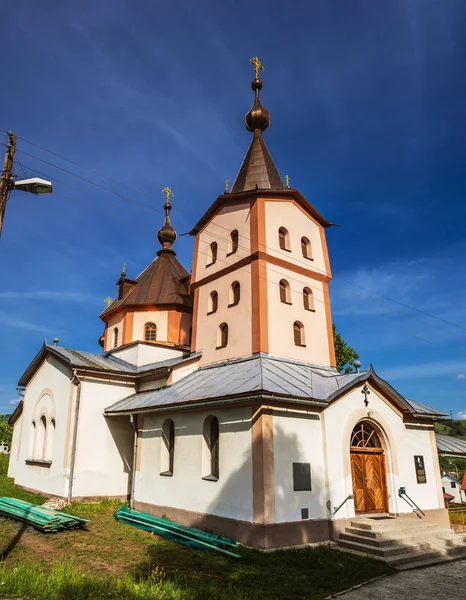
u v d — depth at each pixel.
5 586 8.14
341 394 15.60
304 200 22.66
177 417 17.19
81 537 13.43
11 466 26.08
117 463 20.28
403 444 17.19
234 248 21.81
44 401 22.39
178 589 8.92
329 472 14.64
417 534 14.03
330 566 11.49
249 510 13.31
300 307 20.86
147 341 24.11
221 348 20.44
